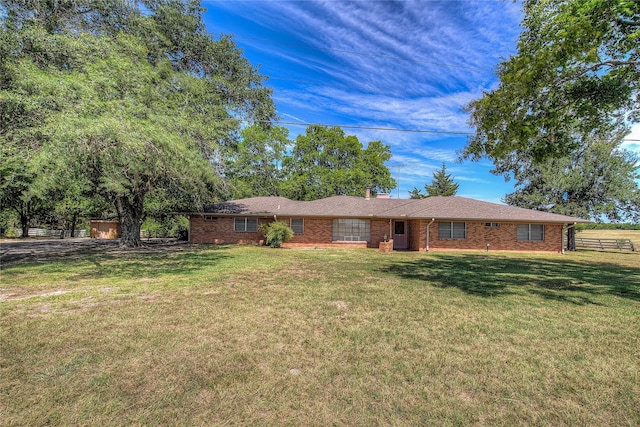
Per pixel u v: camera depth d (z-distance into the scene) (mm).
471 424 2559
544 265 12656
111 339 4176
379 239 20750
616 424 2578
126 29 14539
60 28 12062
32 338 4172
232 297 6527
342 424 2545
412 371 3414
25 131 8469
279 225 19078
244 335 4398
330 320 5082
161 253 15055
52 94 8805
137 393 2932
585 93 7289
